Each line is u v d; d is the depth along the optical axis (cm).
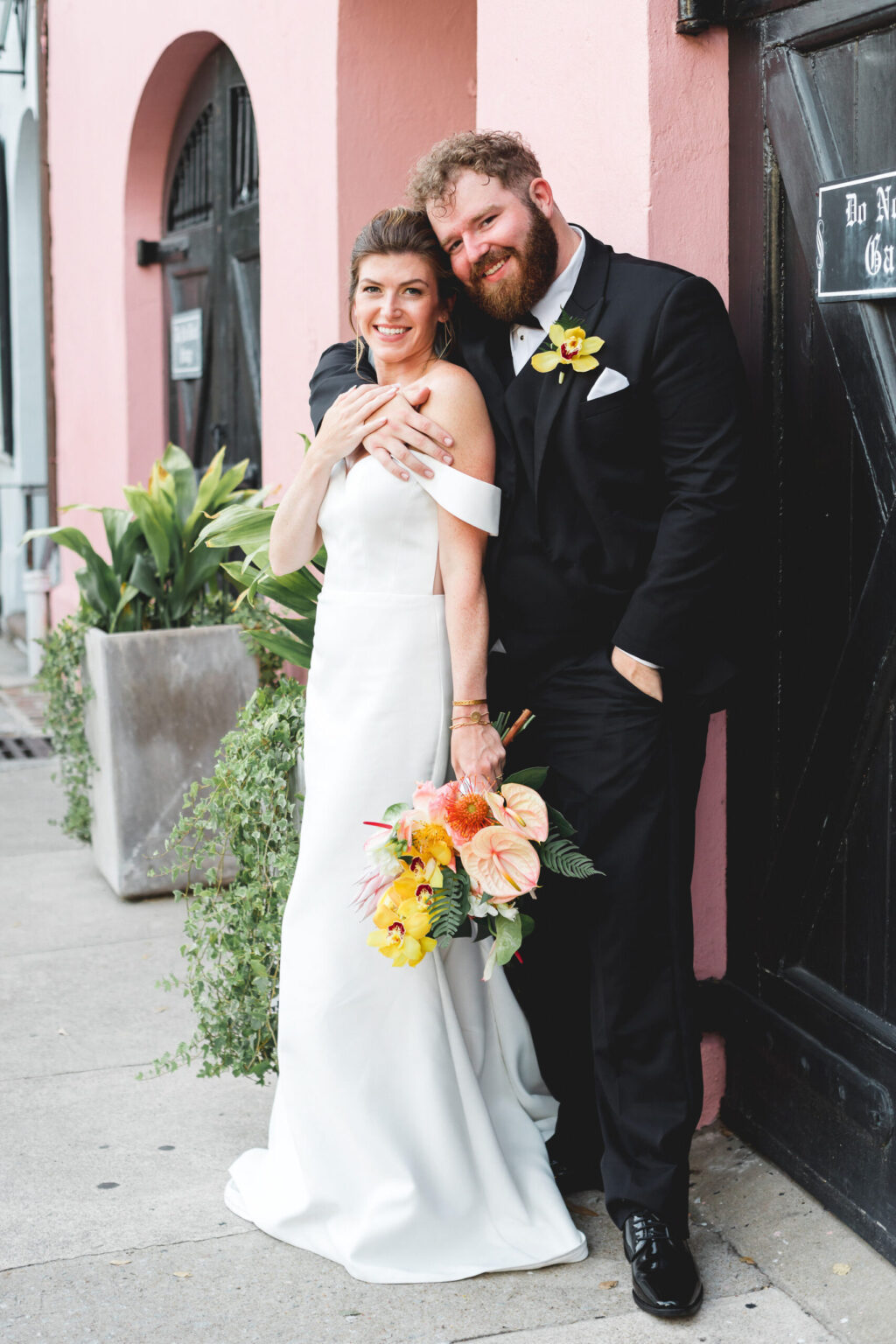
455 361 246
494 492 234
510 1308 232
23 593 1054
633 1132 242
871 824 246
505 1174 249
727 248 270
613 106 270
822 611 254
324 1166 246
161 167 660
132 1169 280
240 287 584
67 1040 343
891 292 222
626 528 233
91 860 495
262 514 326
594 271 233
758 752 274
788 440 259
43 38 794
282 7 461
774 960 274
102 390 725
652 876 238
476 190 224
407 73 427
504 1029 265
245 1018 290
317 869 243
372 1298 235
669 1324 228
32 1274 242
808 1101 265
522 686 250
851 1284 238
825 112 241
